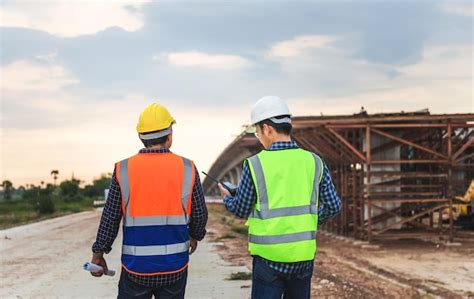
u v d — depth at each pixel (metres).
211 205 54.53
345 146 19.16
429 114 18.00
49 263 12.80
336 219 21.64
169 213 4.23
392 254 15.73
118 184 4.24
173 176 4.28
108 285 9.63
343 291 9.29
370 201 17.86
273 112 4.39
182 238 4.28
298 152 4.37
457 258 14.86
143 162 4.29
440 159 18.50
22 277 10.73
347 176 20.58
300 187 4.27
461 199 23.75
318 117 19.22
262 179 4.23
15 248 16.25
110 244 4.37
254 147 30.56
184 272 4.34
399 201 17.95
